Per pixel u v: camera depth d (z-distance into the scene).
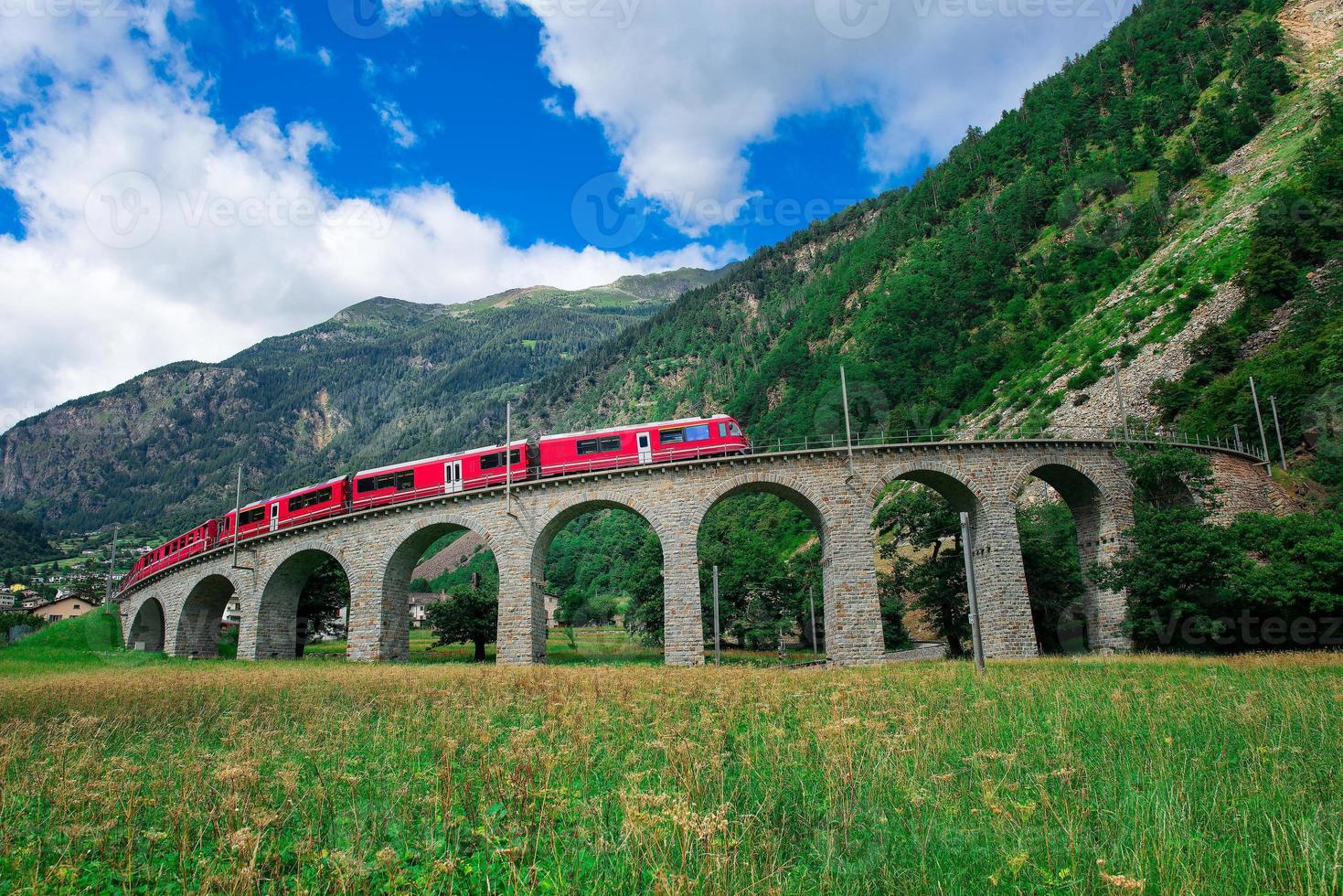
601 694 21.91
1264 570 40.78
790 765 12.38
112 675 33.78
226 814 9.69
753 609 68.56
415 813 10.30
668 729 15.17
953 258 156.00
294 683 26.84
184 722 18.42
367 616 48.56
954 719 16.48
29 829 9.70
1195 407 70.25
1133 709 17.81
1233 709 17.27
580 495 45.47
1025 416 91.44
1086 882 7.65
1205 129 130.12
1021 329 123.69
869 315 164.25
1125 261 117.31
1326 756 12.53
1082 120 163.25
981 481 44.31
